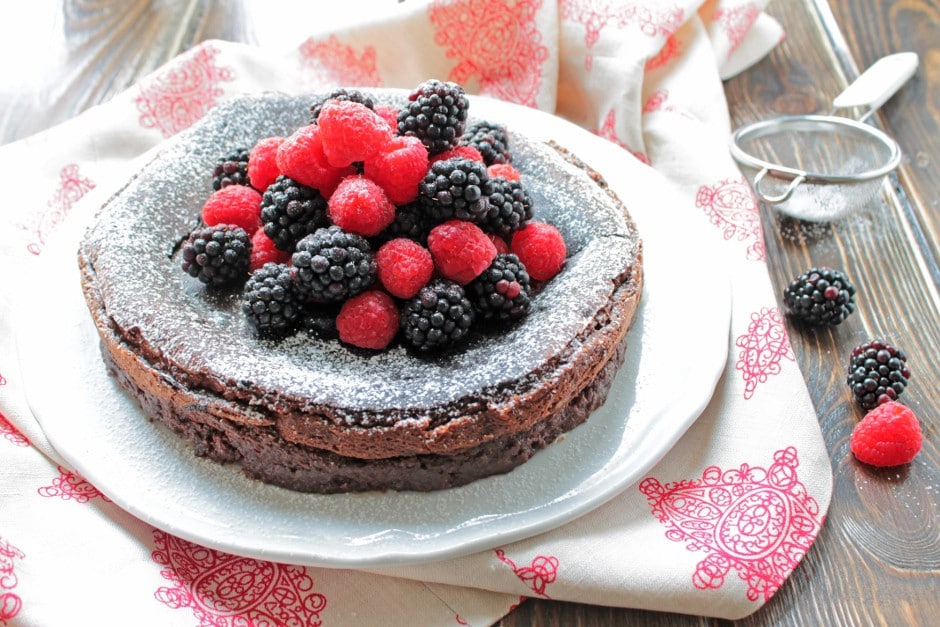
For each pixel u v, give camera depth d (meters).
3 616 0.47
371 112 0.52
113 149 0.65
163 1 0.77
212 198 0.55
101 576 0.48
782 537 0.49
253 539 0.49
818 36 0.75
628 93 0.67
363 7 0.78
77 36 0.75
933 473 0.52
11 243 0.60
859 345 0.57
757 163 0.63
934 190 0.65
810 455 0.52
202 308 0.53
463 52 0.70
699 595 0.48
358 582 0.49
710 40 0.71
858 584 0.49
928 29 0.75
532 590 0.48
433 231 0.52
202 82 0.67
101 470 0.51
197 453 0.52
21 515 0.50
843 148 0.67
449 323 0.51
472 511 0.50
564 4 0.69
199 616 0.48
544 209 0.58
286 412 0.50
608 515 0.50
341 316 0.52
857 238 0.62
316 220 0.53
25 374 0.53
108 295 0.53
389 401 0.50
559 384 0.51
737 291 0.58
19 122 0.69
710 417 0.53
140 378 0.52
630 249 0.55
